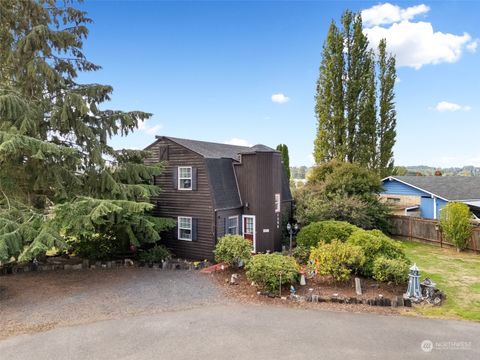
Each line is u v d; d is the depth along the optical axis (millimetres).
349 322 7574
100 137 11938
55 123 10789
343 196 17484
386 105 27016
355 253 9836
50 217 9727
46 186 11133
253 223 15250
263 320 7664
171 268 12711
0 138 8438
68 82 11969
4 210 9625
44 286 10328
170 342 6516
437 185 23109
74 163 10961
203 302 8914
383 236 11297
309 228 13562
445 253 15508
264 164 15117
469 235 15578
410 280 9156
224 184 14906
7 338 6684
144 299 9141
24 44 10305
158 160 15656
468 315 8000
